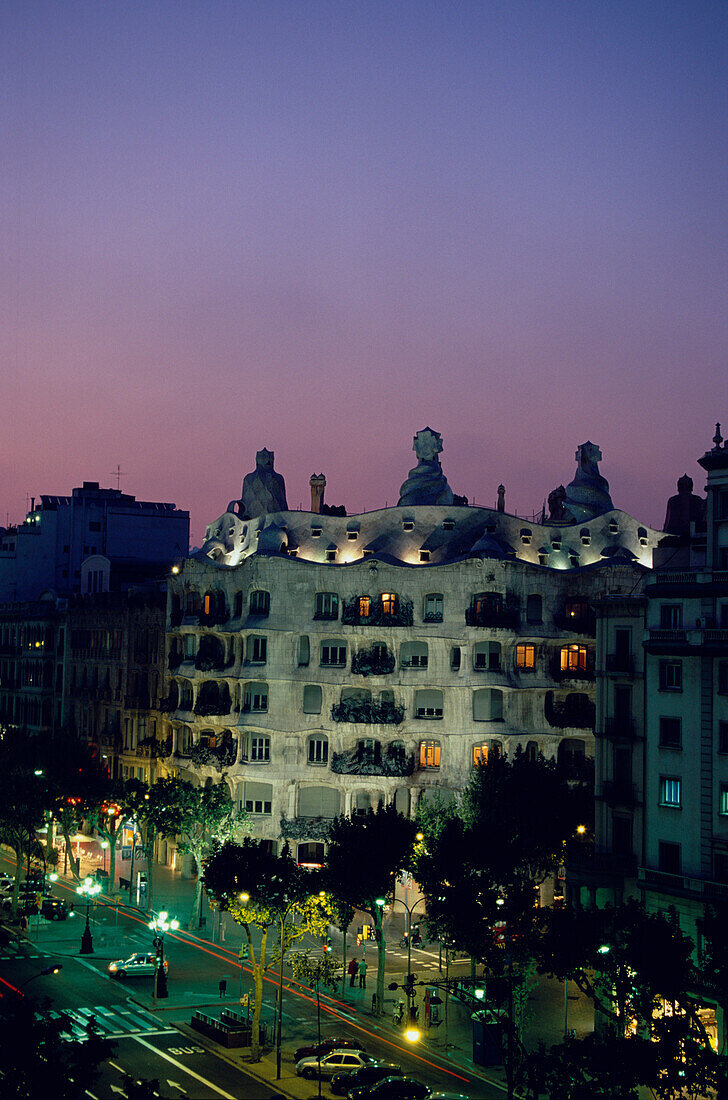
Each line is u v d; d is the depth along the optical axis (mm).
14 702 185500
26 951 104250
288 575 128500
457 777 121875
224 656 134875
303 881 83250
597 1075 63625
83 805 123250
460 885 82750
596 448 143375
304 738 128000
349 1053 77312
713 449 88000
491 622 122562
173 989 94688
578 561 132750
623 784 91938
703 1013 80688
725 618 85688
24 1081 54812
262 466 147875
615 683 93125
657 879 86812
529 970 80000
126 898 124938
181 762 136500
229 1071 77688
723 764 84312
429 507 131750
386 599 125938
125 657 155000
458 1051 83188
